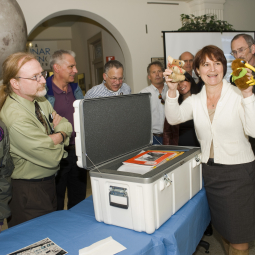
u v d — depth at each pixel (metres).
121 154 1.45
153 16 4.02
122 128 1.43
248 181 1.29
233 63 1.08
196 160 1.39
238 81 1.07
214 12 4.09
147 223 1.03
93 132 1.23
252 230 1.31
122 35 3.87
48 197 1.42
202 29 3.79
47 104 1.55
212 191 1.39
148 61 4.05
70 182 2.20
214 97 1.35
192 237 1.26
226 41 3.83
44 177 1.41
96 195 1.15
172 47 3.65
